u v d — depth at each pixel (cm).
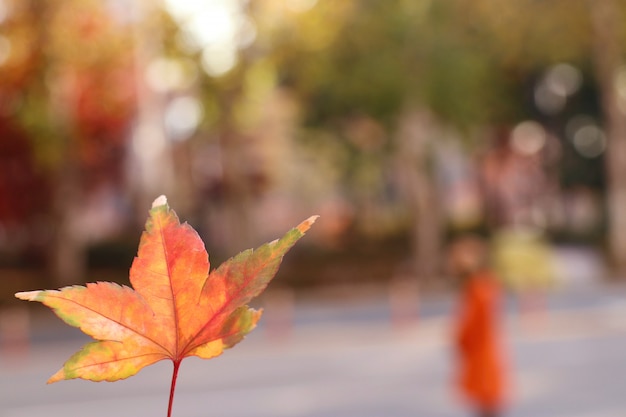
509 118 3616
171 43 2084
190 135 2836
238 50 2133
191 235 54
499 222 4147
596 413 1041
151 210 54
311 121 2866
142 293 53
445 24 2322
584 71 3350
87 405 1141
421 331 1739
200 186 3123
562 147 3900
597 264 2902
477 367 691
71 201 2403
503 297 2169
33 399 1186
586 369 1323
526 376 1285
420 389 1206
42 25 1919
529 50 2631
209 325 54
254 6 2081
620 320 1800
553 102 3719
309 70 2269
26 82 1945
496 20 2503
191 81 2198
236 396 1192
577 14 2631
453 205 4341
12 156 2255
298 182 3903
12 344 1662
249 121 2538
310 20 2122
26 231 2736
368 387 1234
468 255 700
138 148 2681
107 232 2988
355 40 2284
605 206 3841
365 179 3716
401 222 4050
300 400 1162
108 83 2164
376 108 2395
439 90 2289
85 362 52
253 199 3241
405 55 2275
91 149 2347
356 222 4147
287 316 1981
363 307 2138
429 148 2583
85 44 2012
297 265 3005
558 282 2369
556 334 1669
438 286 2512
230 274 54
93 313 53
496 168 4197
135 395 1194
